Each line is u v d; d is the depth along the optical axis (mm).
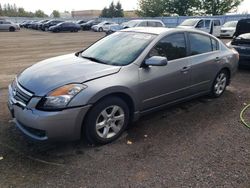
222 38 24656
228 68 6223
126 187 3160
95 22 43438
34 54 14016
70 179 3279
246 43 8664
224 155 3854
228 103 5938
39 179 3266
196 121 4973
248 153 3922
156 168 3516
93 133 3885
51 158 3688
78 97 3629
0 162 3559
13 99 3896
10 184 3168
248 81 7848
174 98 5023
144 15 57438
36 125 3521
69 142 4070
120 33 5270
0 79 7902
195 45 5371
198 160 3709
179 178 3324
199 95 5688
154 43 4605
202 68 5422
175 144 4125
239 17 34625
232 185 3217
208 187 3174
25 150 3852
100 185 3189
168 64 4723
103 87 3809
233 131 4605
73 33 34500
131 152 3885
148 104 4555
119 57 4477
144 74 4348
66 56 4977
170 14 54594
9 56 13141
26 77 4059
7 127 4500
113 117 4098
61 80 3754
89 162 3623
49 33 33906
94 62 4430
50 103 3537
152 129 4609
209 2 50125
